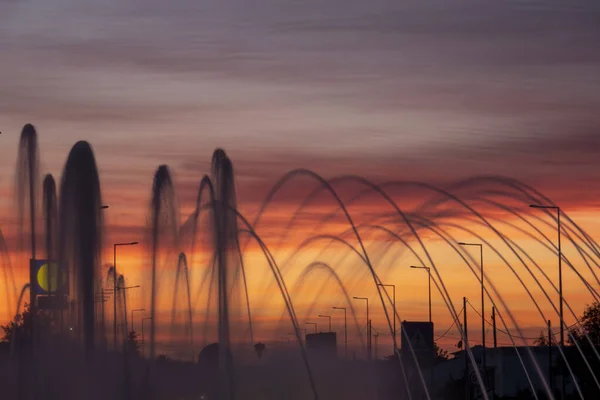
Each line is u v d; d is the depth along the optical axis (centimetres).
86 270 8075
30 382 8231
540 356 11925
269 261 8656
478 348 13288
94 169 7994
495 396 12075
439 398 12962
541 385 11856
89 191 7994
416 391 13325
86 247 8038
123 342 8844
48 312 8156
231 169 8062
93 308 8119
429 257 10031
